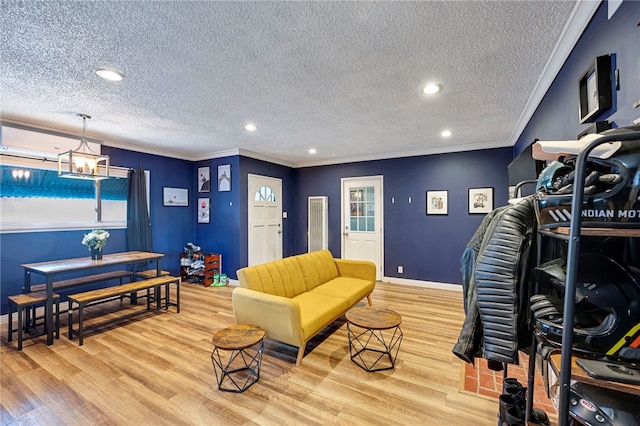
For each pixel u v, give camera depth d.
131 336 2.96
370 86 2.41
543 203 0.90
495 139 4.22
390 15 1.52
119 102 2.73
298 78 2.26
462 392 2.02
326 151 5.09
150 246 4.70
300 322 2.38
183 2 1.41
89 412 1.82
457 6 1.46
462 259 1.50
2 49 1.81
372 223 5.47
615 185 0.73
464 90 2.49
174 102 2.75
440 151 4.80
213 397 1.97
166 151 5.02
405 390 2.05
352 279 3.87
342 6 1.45
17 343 2.79
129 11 1.47
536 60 1.99
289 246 6.22
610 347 0.79
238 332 2.21
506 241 1.11
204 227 5.43
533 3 1.44
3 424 1.73
